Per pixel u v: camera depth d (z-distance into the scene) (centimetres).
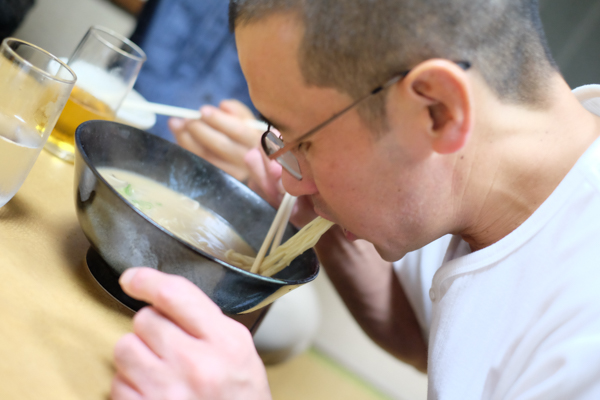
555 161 86
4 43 77
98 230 75
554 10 212
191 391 63
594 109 103
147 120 136
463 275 94
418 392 214
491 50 74
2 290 68
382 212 81
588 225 81
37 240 82
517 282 88
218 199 113
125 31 209
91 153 90
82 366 64
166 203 106
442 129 69
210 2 197
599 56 213
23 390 56
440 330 96
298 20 67
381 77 68
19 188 84
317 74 69
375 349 214
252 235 111
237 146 152
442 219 86
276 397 156
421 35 66
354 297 147
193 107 207
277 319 120
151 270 68
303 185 86
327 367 197
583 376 71
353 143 74
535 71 81
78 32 202
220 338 67
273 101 75
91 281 81
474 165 83
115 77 115
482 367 90
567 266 82
